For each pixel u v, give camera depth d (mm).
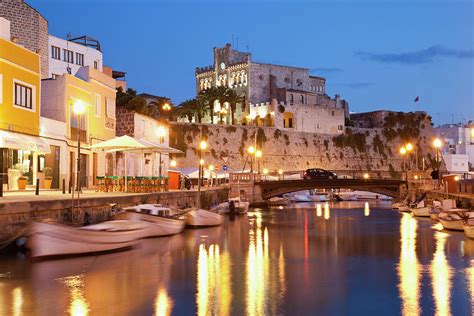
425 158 150375
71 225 27672
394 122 149125
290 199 101938
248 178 86438
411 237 40281
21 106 41531
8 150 40469
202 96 138000
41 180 44625
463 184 62469
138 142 43562
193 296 20656
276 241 37469
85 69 54156
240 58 159750
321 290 22000
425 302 20234
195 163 113688
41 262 25719
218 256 30078
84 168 52469
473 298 20781
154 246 32969
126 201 37531
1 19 41219
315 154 133625
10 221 25484
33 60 43375
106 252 29172
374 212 71062
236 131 121500
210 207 64625
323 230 45781
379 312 18938
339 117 142500
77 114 51000
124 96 73188
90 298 20031
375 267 27172
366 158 141875
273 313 18641
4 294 20281
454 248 34000
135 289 21562
